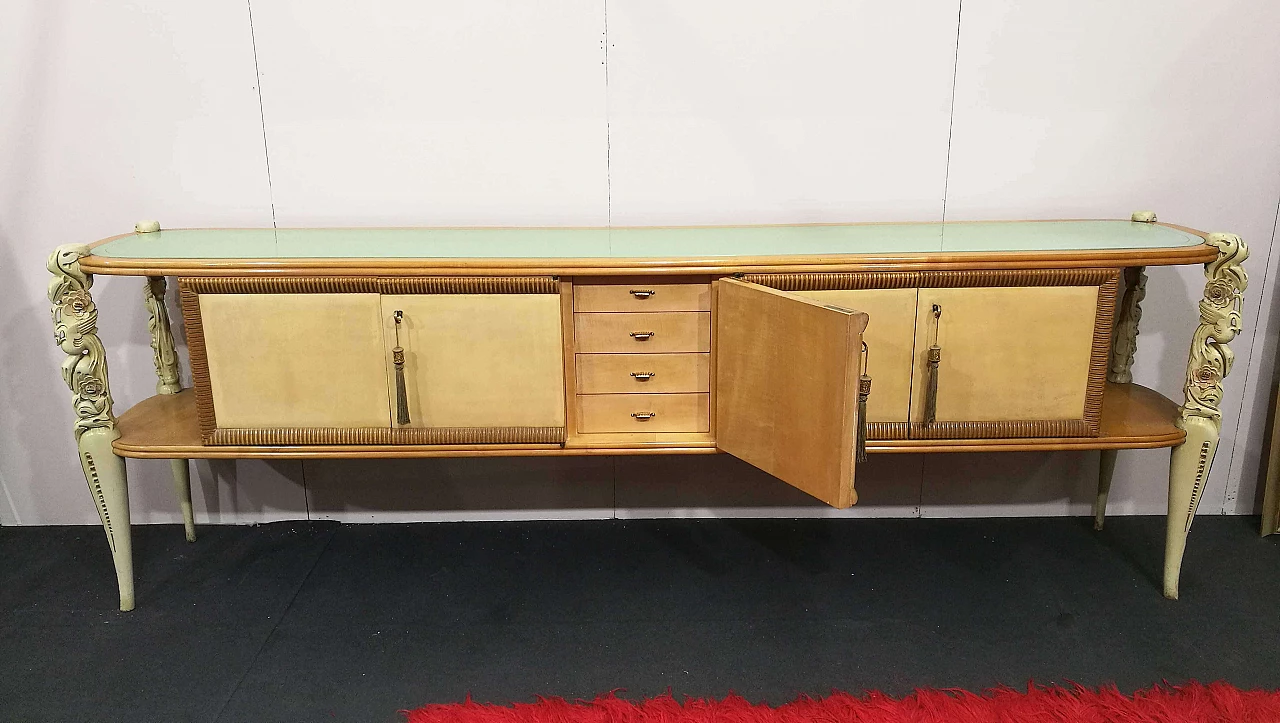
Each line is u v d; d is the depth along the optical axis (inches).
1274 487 93.0
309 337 74.5
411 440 77.2
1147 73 87.7
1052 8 86.2
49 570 90.6
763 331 71.2
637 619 81.0
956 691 70.0
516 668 74.2
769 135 89.7
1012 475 98.4
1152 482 98.7
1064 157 90.1
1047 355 75.3
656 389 78.4
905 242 79.3
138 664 75.2
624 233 86.7
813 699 69.5
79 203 90.6
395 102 88.7
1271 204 90.7
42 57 86.5
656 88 88.5
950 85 88.4
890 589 85.6
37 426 97.1
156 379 96.1
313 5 86.1
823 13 86.6
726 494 99.0
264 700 70.6
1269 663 73.7
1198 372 77.7
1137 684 71.2
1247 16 86.0
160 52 86.9
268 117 88.8
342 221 91.7
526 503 99.3
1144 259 72.9
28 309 93.3
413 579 88.2
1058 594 84.4
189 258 73.0
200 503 99.1
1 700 70.7
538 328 74.6
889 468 98.3
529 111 89.0
